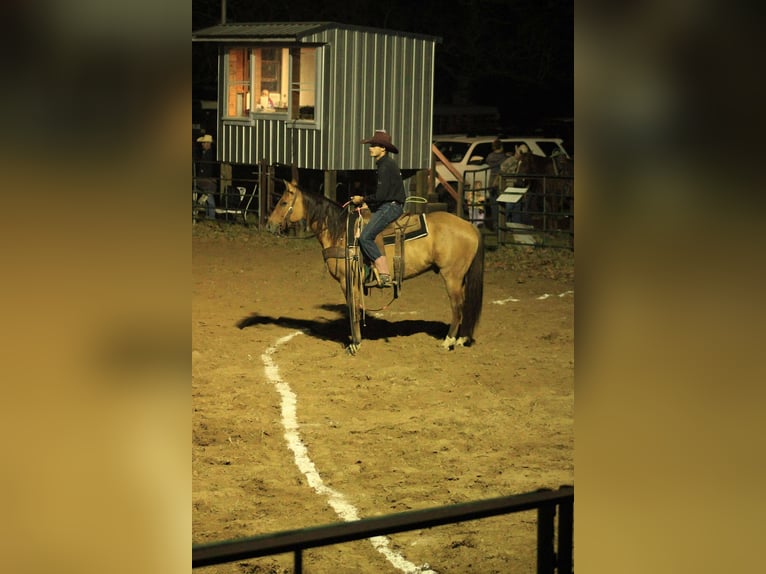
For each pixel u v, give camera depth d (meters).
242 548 1.47
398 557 4.49
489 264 15.87
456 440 6.62
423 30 28.75
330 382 8.23
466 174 20.91
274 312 11.52
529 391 8.05
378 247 9.02
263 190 19.19
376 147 8.95
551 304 12.45
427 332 10.49
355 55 19.08
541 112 28.55
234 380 8.22
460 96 29.55
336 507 5.21
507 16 28.20
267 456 6.17
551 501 1.78
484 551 4.57
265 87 20.03
